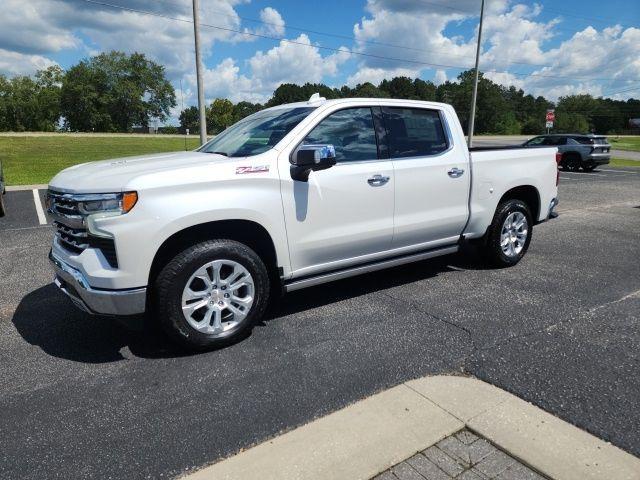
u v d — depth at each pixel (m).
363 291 4.69
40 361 3.35
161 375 3.14
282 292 3.79
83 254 3.15
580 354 3.31
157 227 3.10
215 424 2.61
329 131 3.91
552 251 6.24
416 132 4.47
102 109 94.44
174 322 3.26
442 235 4.75
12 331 3.85
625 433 2.43
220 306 3.44
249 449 2.38
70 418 2.69
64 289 3.50
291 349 3.47
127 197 3.02
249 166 3.45
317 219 3.79
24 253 6.26
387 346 3.49
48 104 93.44
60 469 2.29
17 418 2.70
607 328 3.74
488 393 2.81
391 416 2.59
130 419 2.67
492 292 4.62
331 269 4.05
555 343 3.48
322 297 4.54
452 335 3.66
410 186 4.32
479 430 2.45
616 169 22.02
